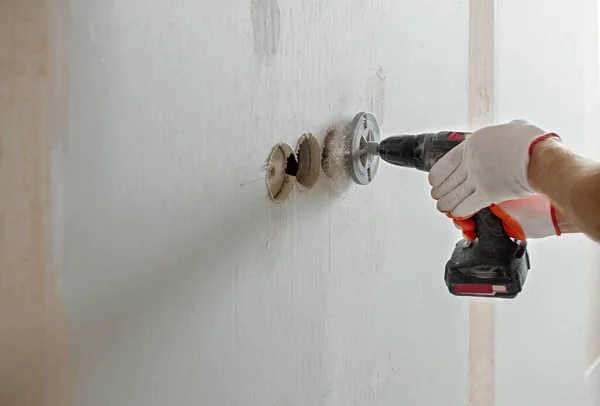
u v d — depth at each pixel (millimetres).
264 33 776
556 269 1882
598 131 2244
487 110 1452
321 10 884
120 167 592
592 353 2283
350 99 962
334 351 952
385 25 1047
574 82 1938
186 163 669
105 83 573
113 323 593
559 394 1961
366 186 1022
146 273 627
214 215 711
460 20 1312
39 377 535
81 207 558
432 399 1283
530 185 689
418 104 1168
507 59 1529
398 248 1130
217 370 726
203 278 701
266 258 801
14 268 513
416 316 1203
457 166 801
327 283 929
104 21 569
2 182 501
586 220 555
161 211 641
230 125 729
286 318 842
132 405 619
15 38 503
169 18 638
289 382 854
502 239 880
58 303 543
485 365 1521
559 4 1807
